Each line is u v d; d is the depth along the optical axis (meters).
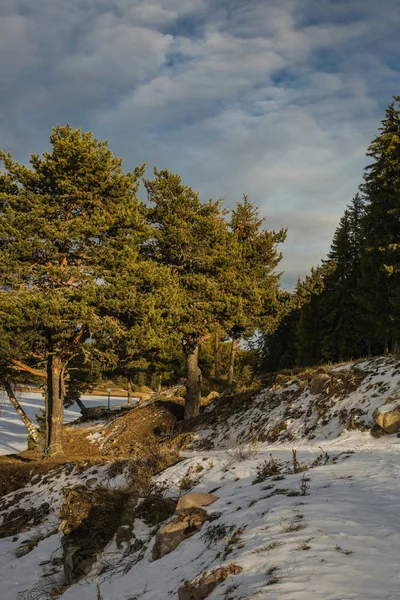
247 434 23.52
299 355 49.75
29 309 20.86
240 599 4.68
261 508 7.85
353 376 20.72
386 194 31.80
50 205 23.95
